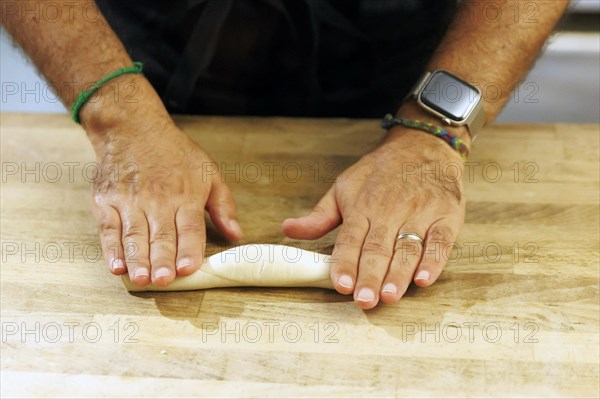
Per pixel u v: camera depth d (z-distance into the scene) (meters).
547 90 1.12
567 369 0.74
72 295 0.80
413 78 0.99
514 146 0.93
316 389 0.73
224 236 0.85
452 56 0.88
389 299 0.77
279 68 0.98
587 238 0.83
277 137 0.95
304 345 0.76
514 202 0.87
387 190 0.83
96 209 0.84
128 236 0.81
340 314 0.78
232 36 0.95
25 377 0.74
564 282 0.80
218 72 0.98
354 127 0.96
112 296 0.80
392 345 0.76
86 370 0.74
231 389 0.73
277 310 0.79
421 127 0.86
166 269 0.78
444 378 0.73
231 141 0.95
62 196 0.89
